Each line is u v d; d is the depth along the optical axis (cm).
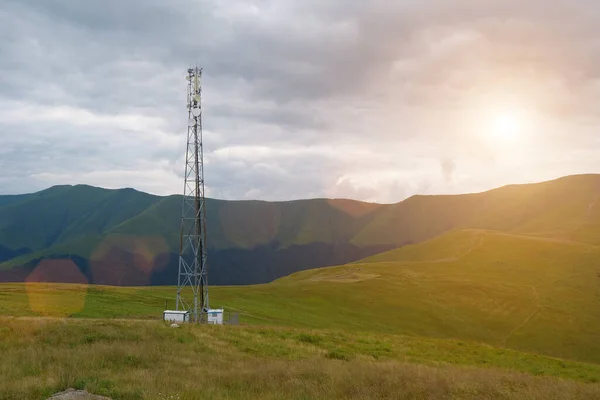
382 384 1878
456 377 2172
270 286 10069
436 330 7944
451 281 10950
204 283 5666
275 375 2061
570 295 10025
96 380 1733
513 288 10488
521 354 4950
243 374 2073
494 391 1891
